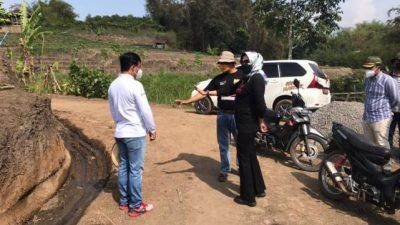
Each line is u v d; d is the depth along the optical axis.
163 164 7.29
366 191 5.49
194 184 6.38
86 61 35.25
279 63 11.79
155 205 5.65
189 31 74.44
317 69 11.65
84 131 9.30
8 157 5.14
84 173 7.07
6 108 5.97
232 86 6.09
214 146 8.45
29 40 13.76
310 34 17.83
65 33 60.22
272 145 7.48
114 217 5.29
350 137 5.75
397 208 5.25
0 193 4.91
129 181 5.35
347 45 72.50
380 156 5.44
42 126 6.41
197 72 35.47
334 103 9.46
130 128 5.18
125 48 46.94
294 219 5.41
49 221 5.34
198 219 5.33
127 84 5.11
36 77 14.02
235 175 6.81
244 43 72.75
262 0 17.84
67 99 14.98
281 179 6.76
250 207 5.70
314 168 7.13
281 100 11.57
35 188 5.82
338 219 5.47
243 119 5.59
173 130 9.59
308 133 7.11
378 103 6.43
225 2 72.94
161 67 36.62
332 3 17.25
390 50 34.41
